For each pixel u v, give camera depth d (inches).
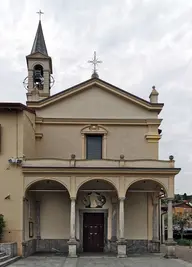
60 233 1122.0
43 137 1184.2
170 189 1033.5
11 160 1000.9
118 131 1204.5
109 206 1141.1
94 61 1382.9
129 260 923.4
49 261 893.2
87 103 1208.2
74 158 1033.5
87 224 1138.7
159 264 841.5
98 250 1125.1
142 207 1149.1
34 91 1219.2
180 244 1738.4
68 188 1014.4
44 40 1544.0
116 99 1215.6
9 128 1021.8
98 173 1023.6
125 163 1042.1
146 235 1136.2
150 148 1196.5
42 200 1135.0
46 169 1006.4
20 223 979.9
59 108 1200.8
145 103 1211.9
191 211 3521.2
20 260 913.5
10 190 995.9
